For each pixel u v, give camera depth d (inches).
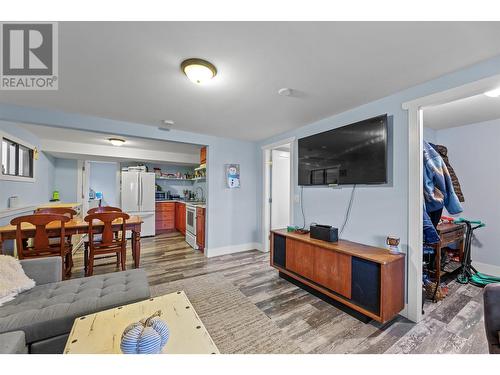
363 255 70.7
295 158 124.9
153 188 208.2
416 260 70.8
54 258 68.9
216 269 120.2
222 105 90.6
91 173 271.3
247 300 86.1
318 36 49.2
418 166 71.0
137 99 84.7
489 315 42.0
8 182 109.6
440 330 67.1
